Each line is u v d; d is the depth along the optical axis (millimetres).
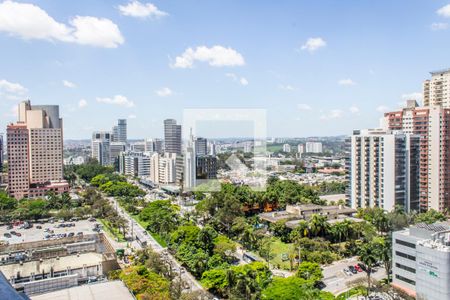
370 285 90688
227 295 87875
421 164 163125
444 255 74688
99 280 100062
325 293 83188
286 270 108250
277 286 81688
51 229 170250
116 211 191625
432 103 187375
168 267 110438
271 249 128875
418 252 80438
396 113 178875
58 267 109062
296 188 191875
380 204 161375
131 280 81688
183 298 80750
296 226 134250
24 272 105562
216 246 117062
